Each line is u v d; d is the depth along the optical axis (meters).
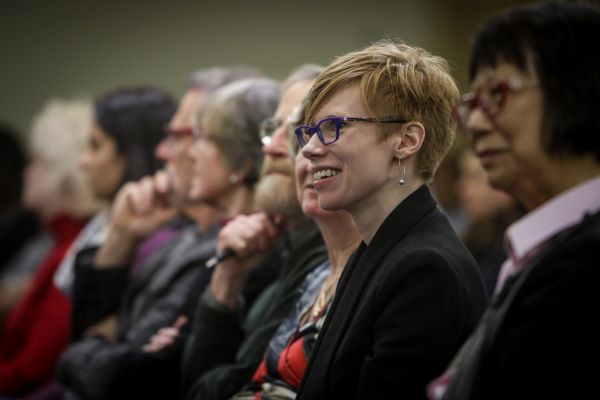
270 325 5.15
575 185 3.20
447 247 3.82
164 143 7.95
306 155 3.97
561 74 3.18
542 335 2.93
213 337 5.68
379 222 4.02
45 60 18.16
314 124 4.01
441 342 3.60
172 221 7.96
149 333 6.54
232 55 17.00
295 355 4.45
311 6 16.44
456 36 15.15
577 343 2.89
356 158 3.87
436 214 4.00
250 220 5.59
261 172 6.00
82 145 10.05
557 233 3.19
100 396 6.63
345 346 3.79
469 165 8.58
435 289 3.64
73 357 6.95
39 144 10.21
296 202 5.29
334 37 16.30
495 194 8.09
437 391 3.33
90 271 7.54
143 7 17.64
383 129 3.88
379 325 3.69
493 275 7.35
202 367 5.67
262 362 4.85
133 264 7.64
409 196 3.98
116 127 8.50
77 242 9.09
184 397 5.74
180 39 17.38
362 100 3.89
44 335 8.88
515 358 2.97
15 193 11.86
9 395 8.80
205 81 7.57
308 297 4.80
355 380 3.77
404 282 3.69
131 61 17.70
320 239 5.21
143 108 8.59
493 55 3.33
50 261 9.34
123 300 7.47
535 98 3.22
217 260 5.58
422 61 4.03
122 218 7.58
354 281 3.96
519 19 3.30
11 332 9.07
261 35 16.83
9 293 10.36
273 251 6.20
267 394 4.50
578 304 2.90
